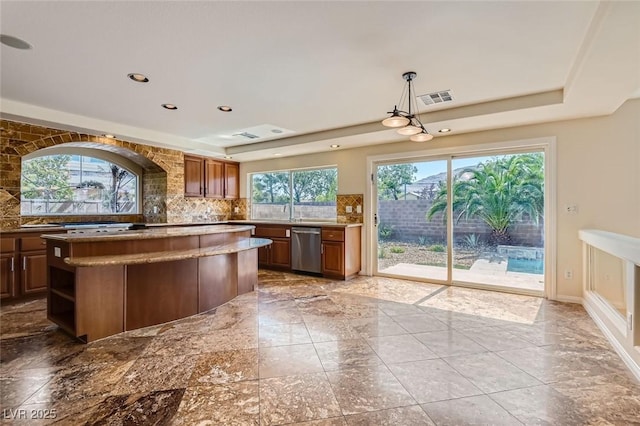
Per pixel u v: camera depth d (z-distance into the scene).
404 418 1.66
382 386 1.96
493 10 1.87
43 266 3.90
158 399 1.82
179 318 3.17
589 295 3.29
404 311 3.38
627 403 1.78
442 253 4.61
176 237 3.15
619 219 3.44
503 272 4.17
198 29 2.07
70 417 1.66
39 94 3.23
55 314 2.89
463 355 2.37
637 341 2.13
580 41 2.20
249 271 4.20
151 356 2.36
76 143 4.38
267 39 2.20
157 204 5.54
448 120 3.67
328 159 5.60
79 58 2.46
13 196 3.82
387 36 2.16
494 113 3.41
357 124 4.39
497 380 2.03
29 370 2.15
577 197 3.62
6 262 3.64
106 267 2.72
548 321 3.06
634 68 2.32
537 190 3.95
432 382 2.00
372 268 5.19
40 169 4.62
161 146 5.18
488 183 4.27
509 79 2.85
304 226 5.24
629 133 3.39
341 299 3.84
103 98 3.35
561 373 2.11
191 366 2.21
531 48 2.30
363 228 5.23
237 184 6.79
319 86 3.02
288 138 5.15
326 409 1.74
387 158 4.96
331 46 2.29
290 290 4.26
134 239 2.86
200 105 3.57
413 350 2.45
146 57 2.45
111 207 5.40
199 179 5.96
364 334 2.76
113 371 2.14
